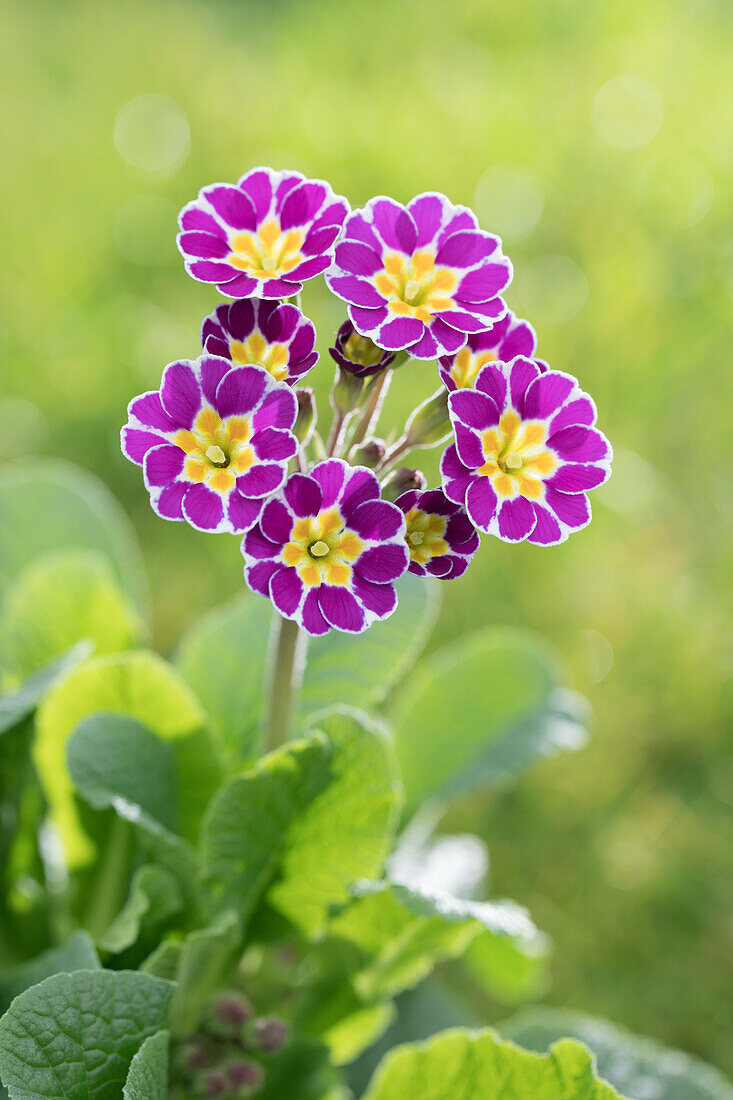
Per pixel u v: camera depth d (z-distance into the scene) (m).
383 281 0.39
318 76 1.18
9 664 0.50
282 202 0.39
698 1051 0.58
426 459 0.77
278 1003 0.46
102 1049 0.41
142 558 0.76
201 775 0.46
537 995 0.60
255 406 0.38
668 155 1.10
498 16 1.27
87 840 0.47
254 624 0.49
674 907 0.64
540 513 0.38
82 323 0.89
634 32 1.28
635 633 0.75
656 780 0.70
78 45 1.17
